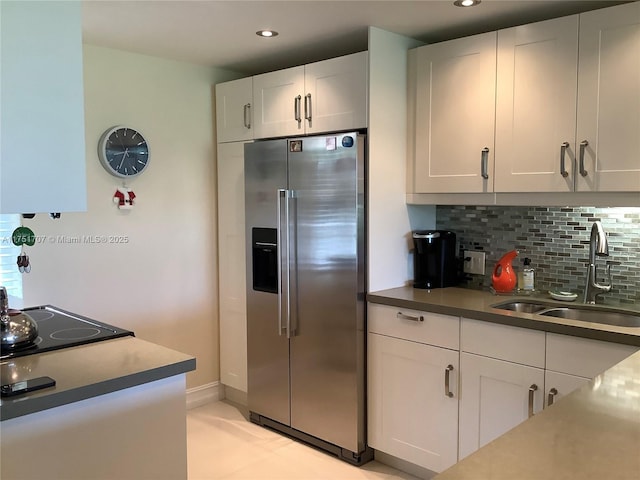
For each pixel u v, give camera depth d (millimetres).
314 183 3021
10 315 2059
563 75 2482
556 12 2650
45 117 1783
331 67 3037
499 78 2689
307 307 3119
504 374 2447
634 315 2502
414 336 2760
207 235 3832
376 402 2951
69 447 1671
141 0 2477
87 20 2754
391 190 3037
